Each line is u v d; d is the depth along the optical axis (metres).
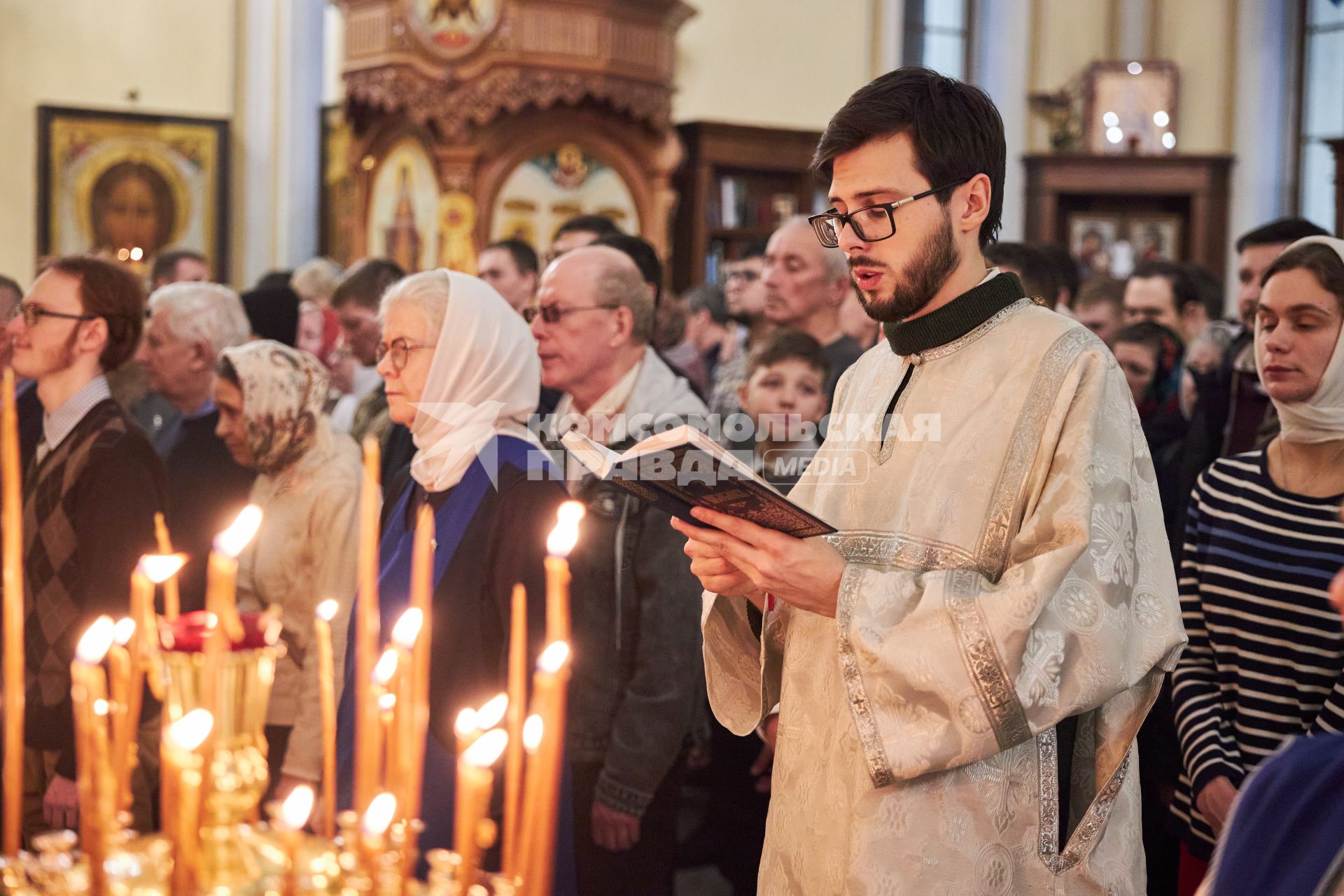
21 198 9.85
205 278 6.15
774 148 9.98
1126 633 1.50
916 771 1.47
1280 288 2.21
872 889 1.51
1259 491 2.28
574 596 2.18
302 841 1.16
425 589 1.12
